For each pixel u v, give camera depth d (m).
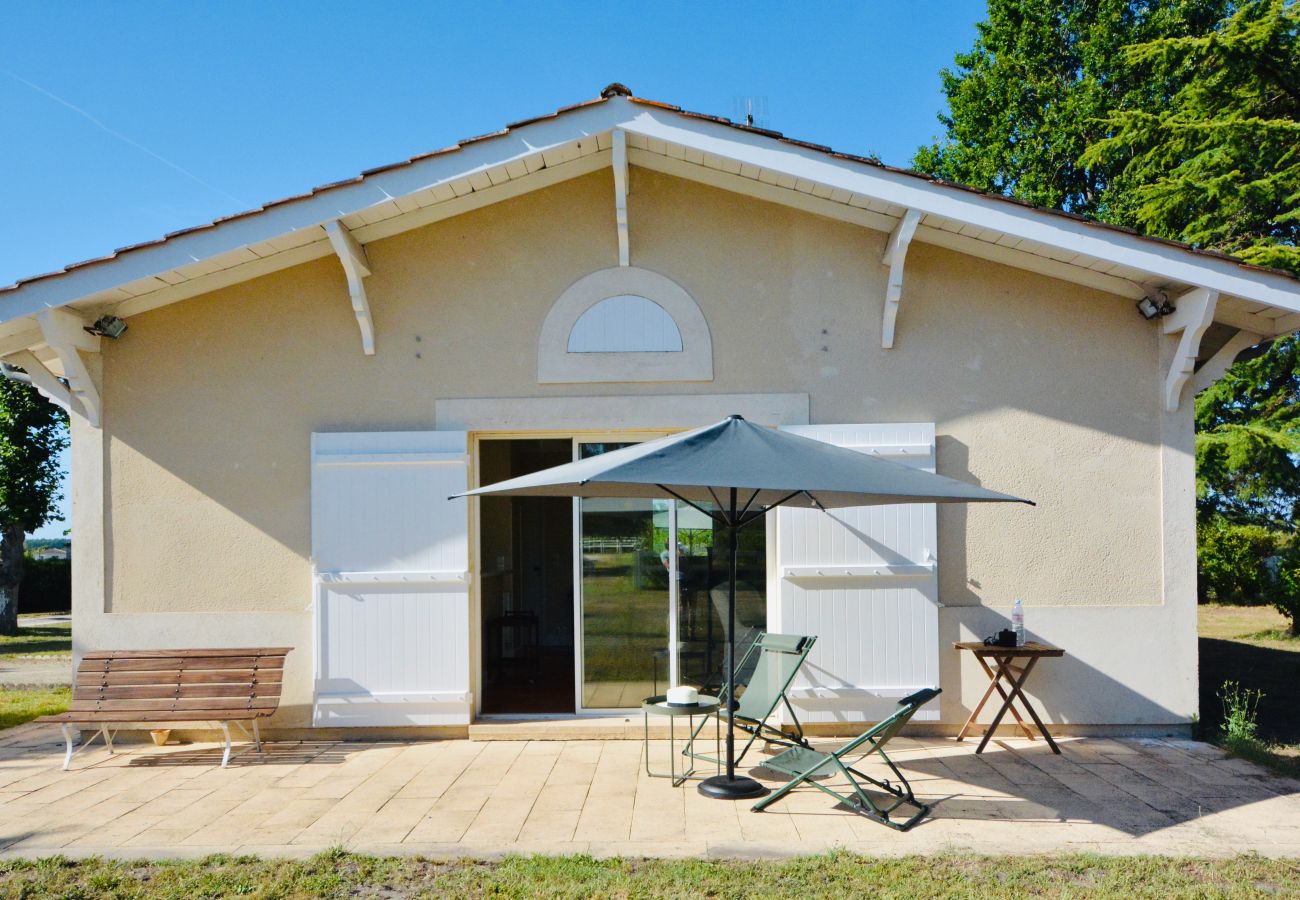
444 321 7.01
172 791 5.55
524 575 9.92
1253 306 6.43
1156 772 5.80
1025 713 6.75
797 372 6.91
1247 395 15.28
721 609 7.03
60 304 6.24
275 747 6.62
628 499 7.14
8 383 17.17
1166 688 6.74
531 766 6.04
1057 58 21.14
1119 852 4.39
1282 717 7.86
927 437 6.75
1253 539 18.80
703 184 6.98
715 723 6.87
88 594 6.92
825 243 6.95
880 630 6.68
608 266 7.00
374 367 7.01
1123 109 19.14
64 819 5.02
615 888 3.97
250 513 6.95
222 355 7.00
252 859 4.37
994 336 6.89
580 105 6.29
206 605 6.92
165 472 6.96
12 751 6.66
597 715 7.04
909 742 6.62
